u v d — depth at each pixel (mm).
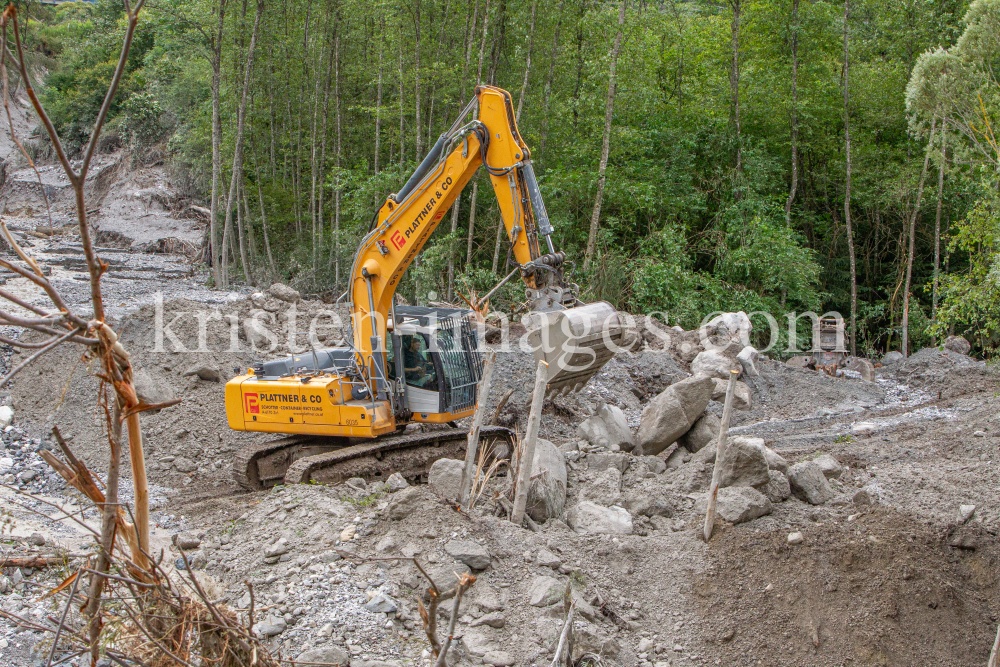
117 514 3451
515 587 7066
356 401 10156
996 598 7301
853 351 23500
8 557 7070
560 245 22891
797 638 6871
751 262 22516
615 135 23609
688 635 6945
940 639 6883
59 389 12508
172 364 13477
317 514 8125
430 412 10344
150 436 11773
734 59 25000
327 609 6707
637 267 22312
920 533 7770
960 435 12117
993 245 13648
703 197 24859
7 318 2713
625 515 8414
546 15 22125
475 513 8008
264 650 4172
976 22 16766
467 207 24500
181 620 3885
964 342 20797
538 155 23938
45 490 9898
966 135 19234
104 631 3943
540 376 7863
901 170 24750
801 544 7605
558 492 8805
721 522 8047
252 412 10453
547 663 6297
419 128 22797
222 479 11070
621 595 7320
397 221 9664
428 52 23797
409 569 7176
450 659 6266
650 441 10898
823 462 9625
